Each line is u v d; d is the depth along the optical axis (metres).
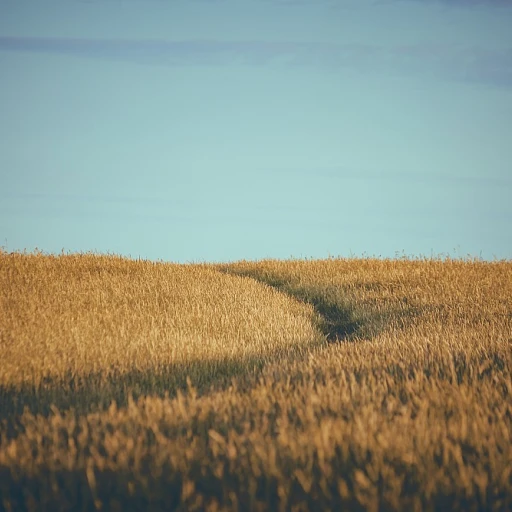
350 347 48.19
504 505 20.30
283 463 22.05
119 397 38.38
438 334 51.38
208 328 60.03
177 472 22.17
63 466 22.86
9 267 84.31
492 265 98.94
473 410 27.86
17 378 40.16
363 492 20.33
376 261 107.81
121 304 69.62
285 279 99.50
